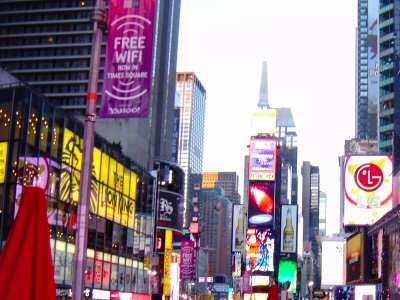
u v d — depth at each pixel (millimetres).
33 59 165125
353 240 91250
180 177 119500
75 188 61625
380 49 180000
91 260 65125
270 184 175000
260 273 167125
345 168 90500
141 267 82625
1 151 53844
